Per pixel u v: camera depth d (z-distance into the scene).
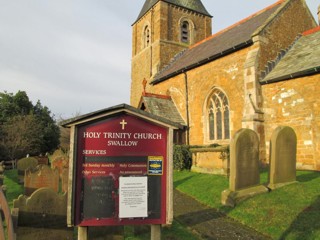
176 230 6.31
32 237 5.33
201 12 27.34
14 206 5.21
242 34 16.56
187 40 26.61
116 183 3.74
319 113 11.75
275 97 13.30
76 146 3.70
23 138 28.50
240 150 8.23
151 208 3.78
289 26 15.52
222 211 7.66
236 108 14.70
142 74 26.58
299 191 7.95
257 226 6.42
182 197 9.45
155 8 25.66
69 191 3.60
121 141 3.82
